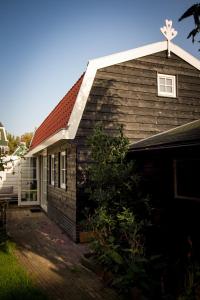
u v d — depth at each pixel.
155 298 4.86
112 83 9.31
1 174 17.98
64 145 10.41
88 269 6.57
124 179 6.68
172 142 5.31
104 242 6.15
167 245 6.43
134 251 5.49
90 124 8.89
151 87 9.85
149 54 9.89
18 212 14.91
